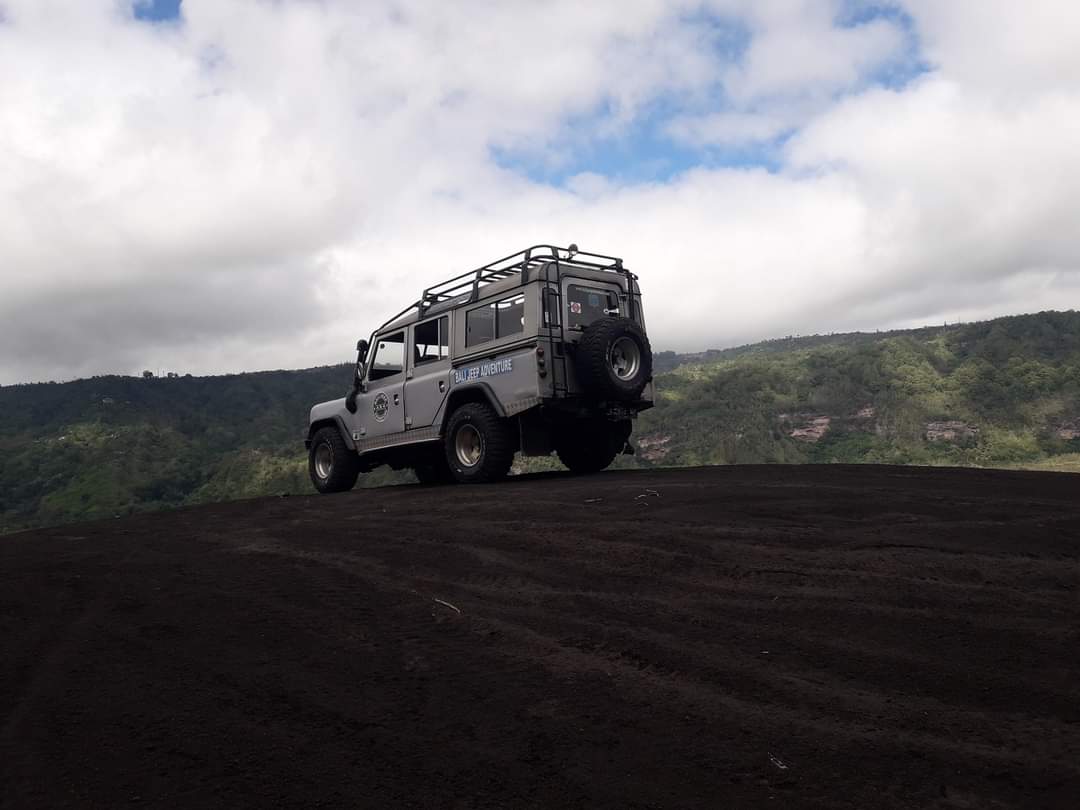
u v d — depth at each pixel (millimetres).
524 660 3562
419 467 11961
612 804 2389
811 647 3441
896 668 3180
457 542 5805
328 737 2914
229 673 3592
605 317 9391
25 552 7000
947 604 3746
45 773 2699
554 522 6039
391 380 11211
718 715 2916
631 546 5094
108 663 3799
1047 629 3408
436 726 2967
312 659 3723
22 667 3801
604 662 3471
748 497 6273
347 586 4941
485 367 9742
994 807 2268
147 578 5488
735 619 3822
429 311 10688
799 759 2582
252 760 2754
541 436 9570
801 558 4527
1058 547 4430
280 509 8938
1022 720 2729
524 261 9406
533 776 2574
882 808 2291
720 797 2395
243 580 5254
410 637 3953
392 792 2512
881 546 4598
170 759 2779
